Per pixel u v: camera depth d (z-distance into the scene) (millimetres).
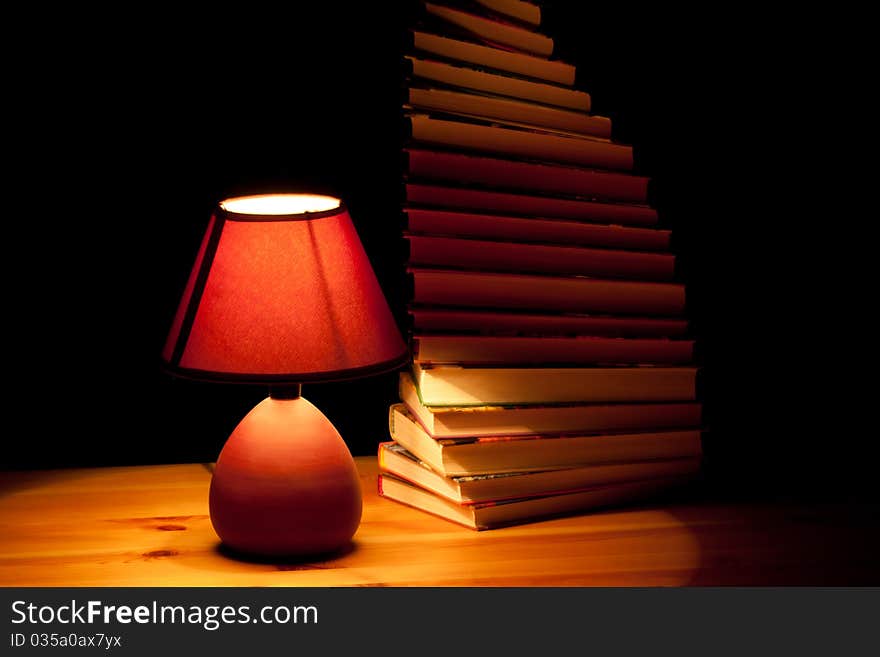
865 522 1318
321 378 1060
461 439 1250
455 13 1405
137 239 1711
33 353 1683
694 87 1925
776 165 1944
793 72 1938
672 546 1212
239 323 1060
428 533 1250
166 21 1692
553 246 1349
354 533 1197
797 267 1945
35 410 1686
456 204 1314
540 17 1559
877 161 1943
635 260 1421
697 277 1934
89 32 1661
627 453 1375
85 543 1191
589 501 1348
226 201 1189
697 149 1932
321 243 1092
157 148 1709
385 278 1823
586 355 1355
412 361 1305
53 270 1682
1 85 1634
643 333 1400
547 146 1420
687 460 1418
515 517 1285
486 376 1285
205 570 1111
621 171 1485
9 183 1651
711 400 1901
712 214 1938
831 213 1946
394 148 1811
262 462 1123
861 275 1943
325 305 1076
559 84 1507
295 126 1765
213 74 1721
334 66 1769
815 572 1127
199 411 1745
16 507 1322
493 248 1313
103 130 1683
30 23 1637
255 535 1116
